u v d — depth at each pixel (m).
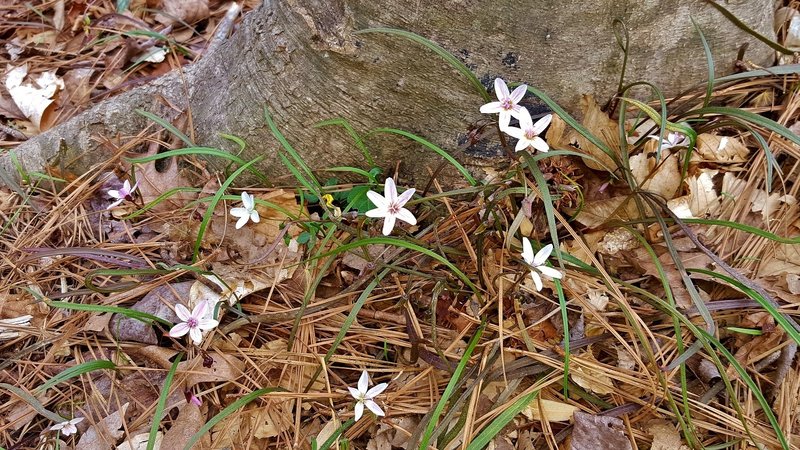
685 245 0.19
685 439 0.17
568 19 0.17
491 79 0.19
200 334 0.16
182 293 0.19
